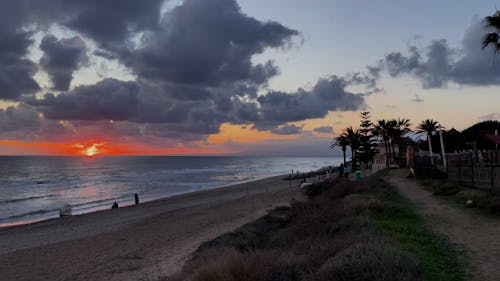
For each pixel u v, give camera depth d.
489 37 19.52
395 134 66.75
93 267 13.30
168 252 14.25
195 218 23.52
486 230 9.95
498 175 23.28
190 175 96.19
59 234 22.23
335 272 5.73
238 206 27.73
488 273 6.48
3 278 13.03
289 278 6.56
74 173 108.25
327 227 10.66
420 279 5.84
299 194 32.78
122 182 74.06
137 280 10.96
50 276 12.79
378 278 5.35
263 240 12.43
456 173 26.53
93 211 35.59
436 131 54.78
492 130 39.84
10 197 50.69
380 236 8.26
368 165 70.94
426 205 15.26
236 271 7.15
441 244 8.67
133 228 22.11
